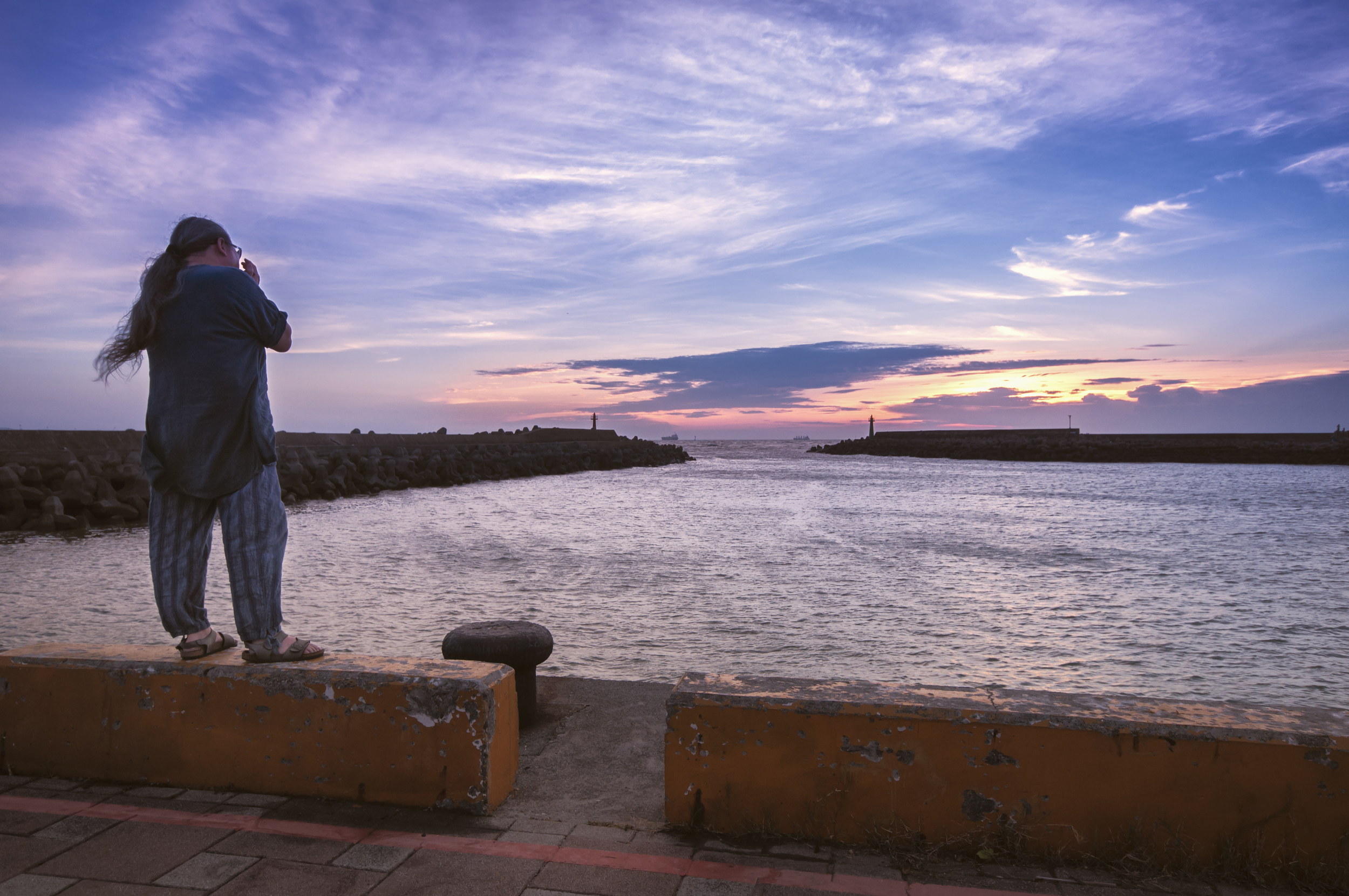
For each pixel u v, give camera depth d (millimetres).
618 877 2570
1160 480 52438
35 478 21328
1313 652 9734
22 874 2527
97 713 3215
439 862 2652
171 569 3150
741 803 2861
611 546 18453
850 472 65562
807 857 2719
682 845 2803
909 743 2758
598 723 4234
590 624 10422
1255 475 58062
